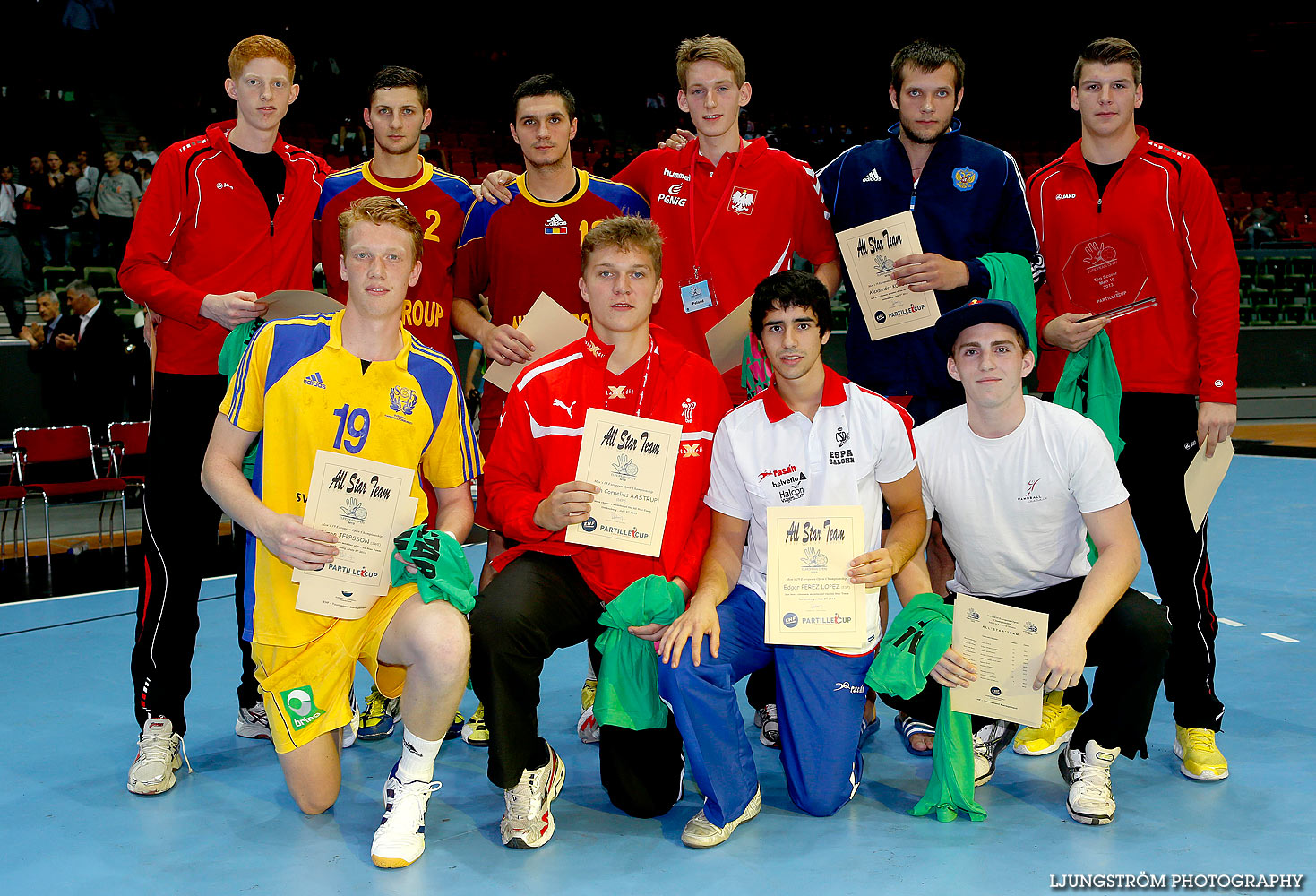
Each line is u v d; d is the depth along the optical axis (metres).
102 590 5.95
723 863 2.75
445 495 3.17
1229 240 3.37
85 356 8.73
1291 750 3.42
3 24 15.63
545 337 3.61
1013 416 3.14
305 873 2.72
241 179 3.60
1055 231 3.66
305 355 2.91
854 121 22.56
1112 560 3.00
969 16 22.19
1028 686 2.92
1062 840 2.85
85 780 3.36
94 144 13.77
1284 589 5.47
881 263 3.62
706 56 3.66
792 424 3.12
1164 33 22.44
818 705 3.03
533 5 20.61
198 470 3.56
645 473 3.01
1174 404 3.47
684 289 3.78
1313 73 22.17
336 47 18.55
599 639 3.04
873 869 2.69
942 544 3.78
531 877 2.69
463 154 17.83
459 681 2.77
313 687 2.90
